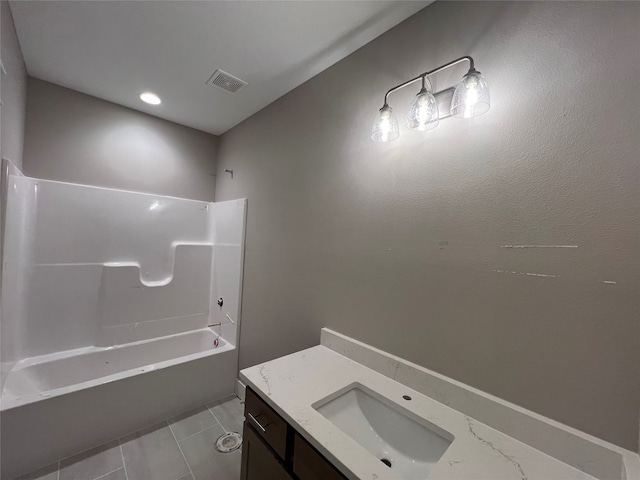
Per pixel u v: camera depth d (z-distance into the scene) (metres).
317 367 1.31
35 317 1.99
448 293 1.08
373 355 1.30
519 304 0.91
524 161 0.90
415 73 1.24
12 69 1.47
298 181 1.86
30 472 1.53
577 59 0.82
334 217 1.58
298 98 1.90
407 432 1.02
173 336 2.58
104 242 2.28
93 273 2.22
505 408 0.91
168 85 1.99
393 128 1.21
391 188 1.30
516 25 0.94
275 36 1.46
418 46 1.23
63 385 2.02
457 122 1.07
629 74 0.74
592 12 0.80
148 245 2.51
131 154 2.42
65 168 2.12
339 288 1.52
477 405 0.98
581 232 0.80
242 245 2.37
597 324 0.77
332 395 1.09
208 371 2.23
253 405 1.15
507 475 0.75
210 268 2.85
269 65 1.71
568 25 0.84
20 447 1.51
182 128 2.72
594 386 0.77
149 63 1.75
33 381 1.88
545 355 0.85
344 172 1.53
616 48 0.76
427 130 1.17
